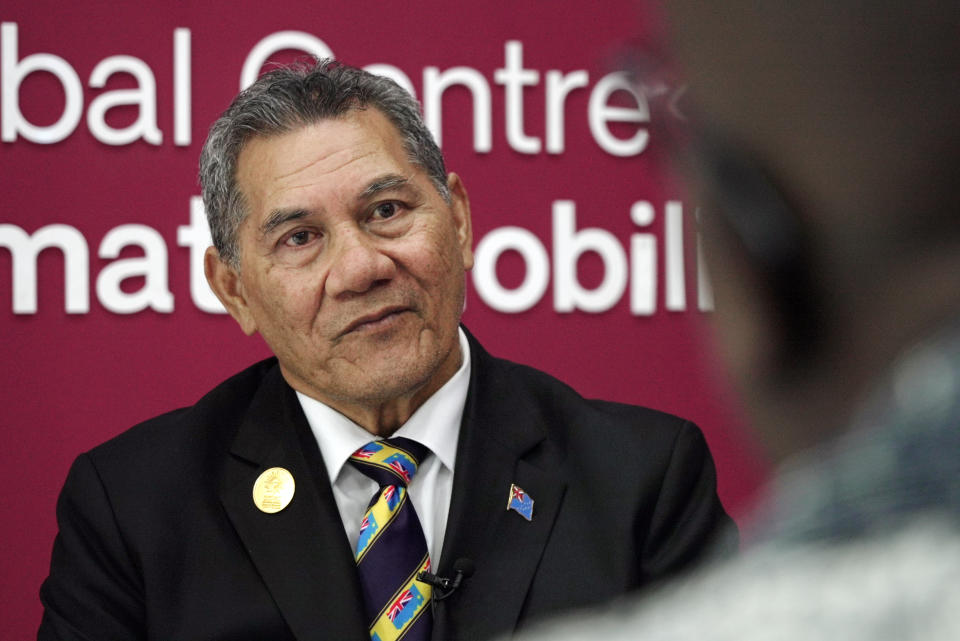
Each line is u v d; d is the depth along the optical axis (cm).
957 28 35
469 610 214
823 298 38
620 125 402
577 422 242
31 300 370
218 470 235
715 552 201
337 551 218
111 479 237
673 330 404
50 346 373
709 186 40
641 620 38
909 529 35
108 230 377
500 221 396
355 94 228
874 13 36
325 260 222
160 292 379
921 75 36
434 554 226
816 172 37
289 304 223
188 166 383
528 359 396
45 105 374
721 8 38
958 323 36
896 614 34
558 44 402
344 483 230
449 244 229
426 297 223
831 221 37
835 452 37
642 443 236
